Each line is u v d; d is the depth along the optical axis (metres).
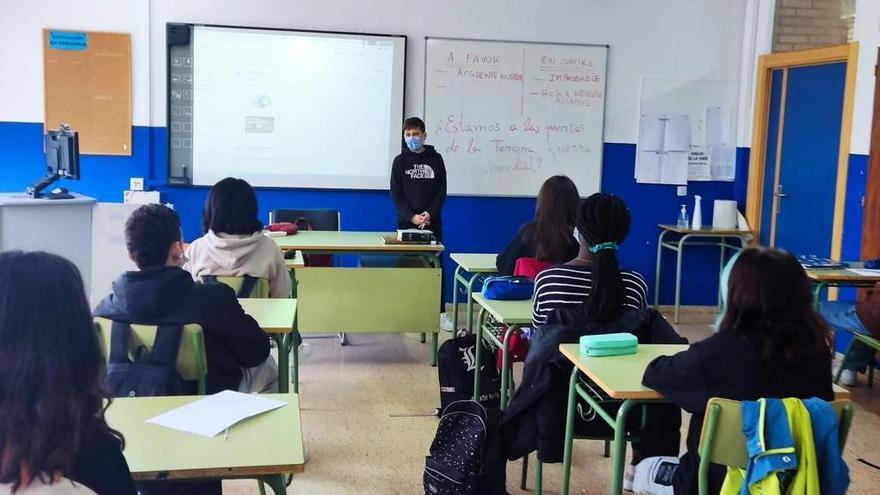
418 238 4.75
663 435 2.60
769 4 6.29
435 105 6.16
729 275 2.02
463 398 3.65
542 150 6.33
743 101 6.55
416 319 4.81
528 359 2.64
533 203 6.39
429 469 2.76
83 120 5.75
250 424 1.84
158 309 2.30
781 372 1.95
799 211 6.06
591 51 6.31
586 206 2.70
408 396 4.25
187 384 2.34
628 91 6.43
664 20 6.41
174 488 2.05
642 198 6.55
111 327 2.24
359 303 4.76
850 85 5.38
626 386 2.16
